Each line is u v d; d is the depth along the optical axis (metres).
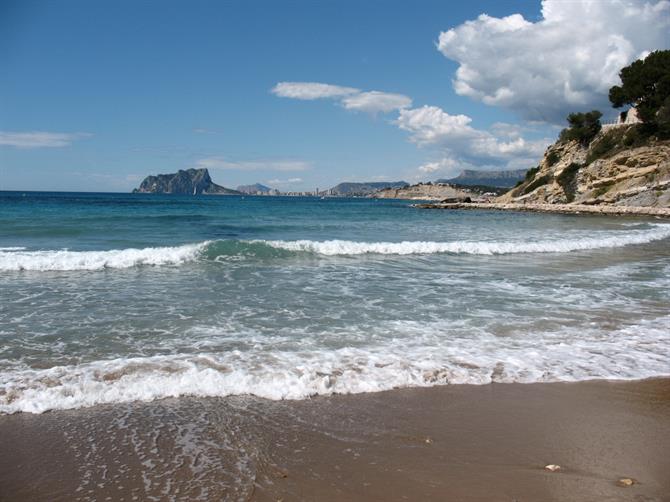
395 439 3.98
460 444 3.93
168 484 3.23
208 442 3.82
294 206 71.12
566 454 3.82
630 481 3.43
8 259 11.45
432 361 5.82
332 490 3.21
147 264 12.56
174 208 50.78
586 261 15.03
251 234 22.39
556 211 65.56
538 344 6.64
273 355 5.85
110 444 3.75
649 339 7.01
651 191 58.62
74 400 4.50
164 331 6.80
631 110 74.44
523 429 4.24
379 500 3.12
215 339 6.49
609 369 5.78
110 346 6.11
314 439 3.93
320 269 12.52
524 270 13.03
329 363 5.63
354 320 7.62
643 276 12.44
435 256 15.48
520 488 3.30
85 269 11.71
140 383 4.89
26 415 4.21
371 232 24.86
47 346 6.05
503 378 5.42
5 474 3.30
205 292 9.48
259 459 3.59
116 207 49.09
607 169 66.06
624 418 4.52
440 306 8.70
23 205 47.75
